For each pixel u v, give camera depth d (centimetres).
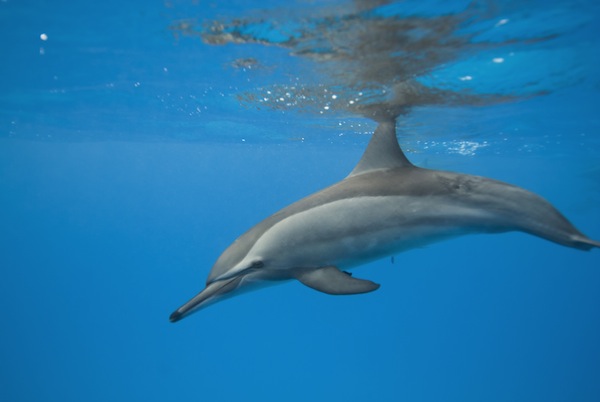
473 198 488
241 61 653
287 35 551
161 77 747
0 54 639
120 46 605
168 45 598
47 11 498
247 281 536
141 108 1010
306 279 498
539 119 1010
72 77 755
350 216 502
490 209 479
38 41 590
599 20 495
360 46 578
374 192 511
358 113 935
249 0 462
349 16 492
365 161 551
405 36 543
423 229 498
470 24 507
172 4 478
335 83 740
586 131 1173
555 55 604
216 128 1311
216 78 744
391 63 640
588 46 570
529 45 570
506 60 624
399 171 532
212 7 480
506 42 559
